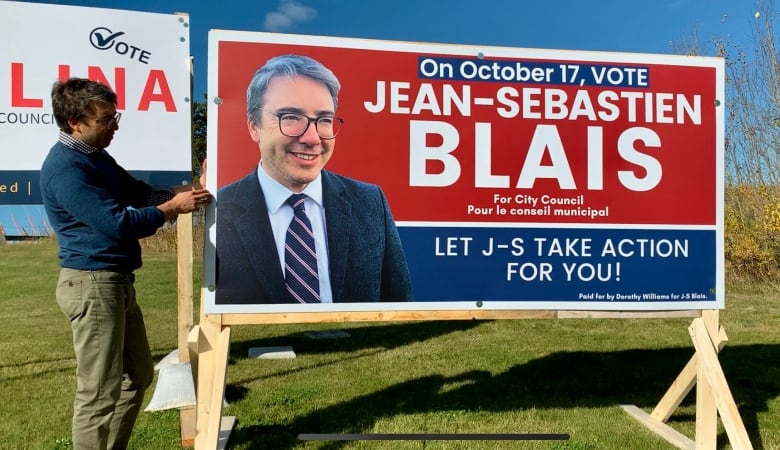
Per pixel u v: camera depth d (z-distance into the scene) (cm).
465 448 376
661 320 931
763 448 388
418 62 344
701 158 370
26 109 377
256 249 327
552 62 357
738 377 564
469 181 349
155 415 441
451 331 847
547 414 454
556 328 867
